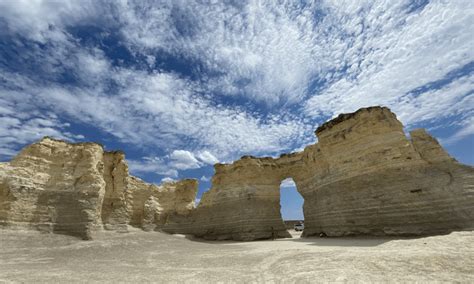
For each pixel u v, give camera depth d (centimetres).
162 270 1576
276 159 4669
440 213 2123
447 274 998
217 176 4750
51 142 3403
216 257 1992
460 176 2212
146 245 3045
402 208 2367
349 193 2898
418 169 2430
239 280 1215
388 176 2566
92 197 3331
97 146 3775
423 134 2688
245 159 4469
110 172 4109
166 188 5219
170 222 4853
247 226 3912
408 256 1228
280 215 4281
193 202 5338
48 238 2767
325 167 3431
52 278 1402
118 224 3866
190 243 3469
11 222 2702
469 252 1180
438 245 1441
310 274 1166
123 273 1513
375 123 2817
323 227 3256
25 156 3125
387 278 1015
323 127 3412
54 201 3073
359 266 1203
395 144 2612
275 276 1234
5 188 2827
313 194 3638
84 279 1366
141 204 4769
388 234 2389
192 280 1262
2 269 1692
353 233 2747
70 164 3428
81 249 2564
